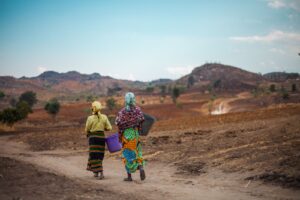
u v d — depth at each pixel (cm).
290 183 933
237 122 2942
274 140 1505
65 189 789
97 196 745
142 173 1027
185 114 12312
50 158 1750
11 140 3378
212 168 1219
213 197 830
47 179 882
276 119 2598
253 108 12531
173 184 1000
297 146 1305
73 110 14688
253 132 1858
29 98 17475
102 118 1092
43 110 15800
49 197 702
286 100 13738
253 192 891
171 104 16150
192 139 1997
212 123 3212
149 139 2200
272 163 1128
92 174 1222
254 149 1376
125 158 1027
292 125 1845
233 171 1141
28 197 692
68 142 2614
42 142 2786
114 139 1083
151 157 1577
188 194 856
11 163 1093
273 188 920
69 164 1538
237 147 1491
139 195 811
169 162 1430
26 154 1955
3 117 6347
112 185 949
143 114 1048
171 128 3134
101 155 1089
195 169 1238
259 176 1024
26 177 891
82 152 2014
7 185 794
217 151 1480
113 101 13588
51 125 8438
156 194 841
